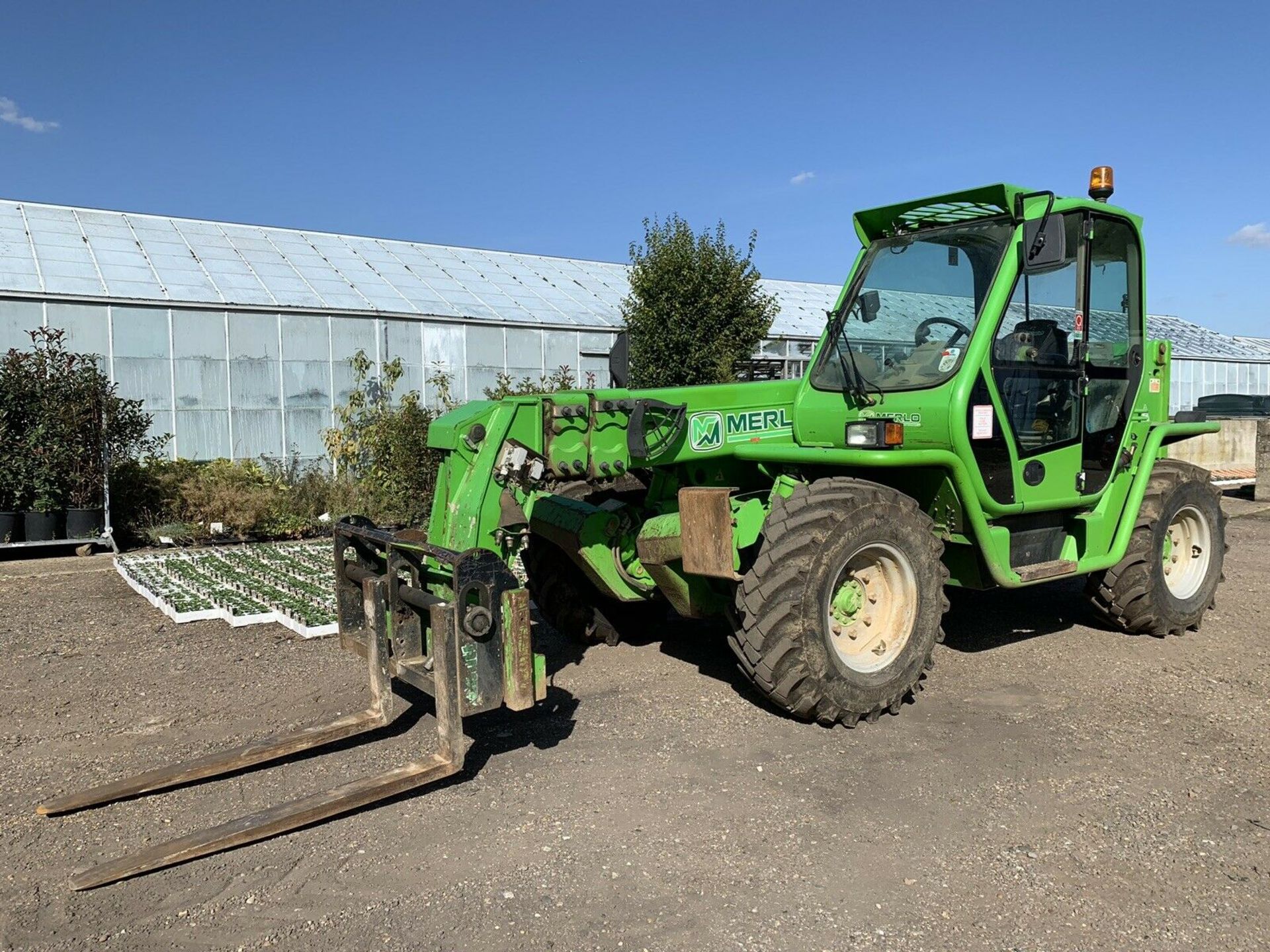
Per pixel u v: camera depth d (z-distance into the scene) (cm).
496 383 1609
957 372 482
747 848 339
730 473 537
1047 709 480
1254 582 795
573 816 366
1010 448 504
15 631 677
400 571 441
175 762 429
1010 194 480
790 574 429
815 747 432
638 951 279
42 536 1044
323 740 422
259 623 689
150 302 1320
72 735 464
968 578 528
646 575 549
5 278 1280
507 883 317
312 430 1454
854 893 309
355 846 344
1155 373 612
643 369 1477
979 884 314
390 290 1619
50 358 1073
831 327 549
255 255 1634
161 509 1162
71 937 290
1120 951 278
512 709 385
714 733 451
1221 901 304
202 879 322
